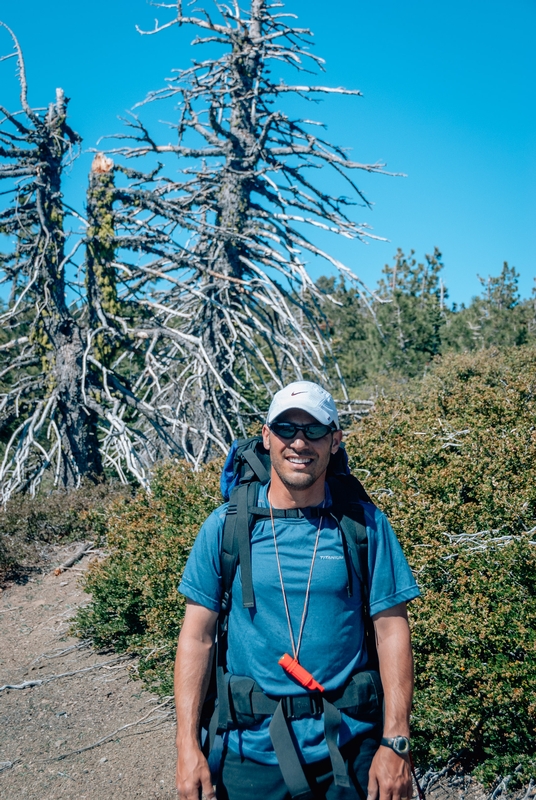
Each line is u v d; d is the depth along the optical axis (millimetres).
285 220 16469
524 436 6570
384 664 2311
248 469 2525
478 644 4203
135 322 16312
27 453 13508
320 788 2203
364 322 40312
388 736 2207
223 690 2307
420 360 27469
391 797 2150
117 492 12367
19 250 14773
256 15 17375
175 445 14289
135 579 6414
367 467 6941
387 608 2336
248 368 18281
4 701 5902
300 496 2363
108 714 5512
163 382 18391
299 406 2299
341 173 16719
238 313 15914
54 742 5113
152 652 5996
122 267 14664
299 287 16844
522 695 3914
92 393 14625
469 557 4863
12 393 14773
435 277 45000
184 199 17328
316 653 2258
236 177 17016
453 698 4203
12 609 8438
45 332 14820
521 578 4562
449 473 6188
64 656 6848
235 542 2354
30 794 4469
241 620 2328
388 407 9273
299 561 2307
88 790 4453
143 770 4648
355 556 2318
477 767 4082
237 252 16969
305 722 2238
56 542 10625
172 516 7234
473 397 8453
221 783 2268
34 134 14266
